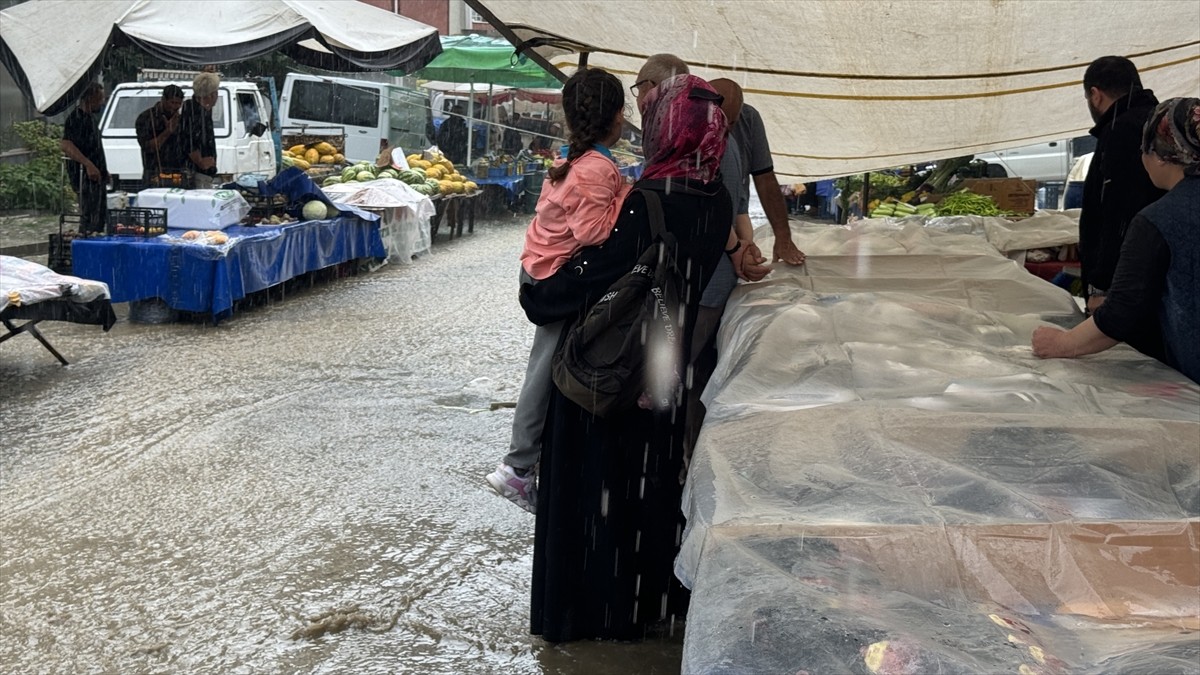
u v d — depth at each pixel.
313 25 11.05
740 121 4.22
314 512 5.01
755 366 2.72
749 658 1.43
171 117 10.98
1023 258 5.34
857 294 3.58
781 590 1.57
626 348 3.27
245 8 10.95
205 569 4.38
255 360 8.13
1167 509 1.89
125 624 3.90
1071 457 2.07
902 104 5.09
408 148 20.94
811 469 2.07
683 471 3.82
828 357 2.79
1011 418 2.25
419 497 5.23
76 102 10.32
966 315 3.31
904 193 10.98
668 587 3.73
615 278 3.40
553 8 4.35
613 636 3.69
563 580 3.62
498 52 19.28
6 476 5.46
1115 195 3.87
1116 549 1.75
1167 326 2.85
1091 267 4.14
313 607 4.03
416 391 7.25
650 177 3.47
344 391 7.23
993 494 1.92
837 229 5.20
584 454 3.52
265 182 11.95
